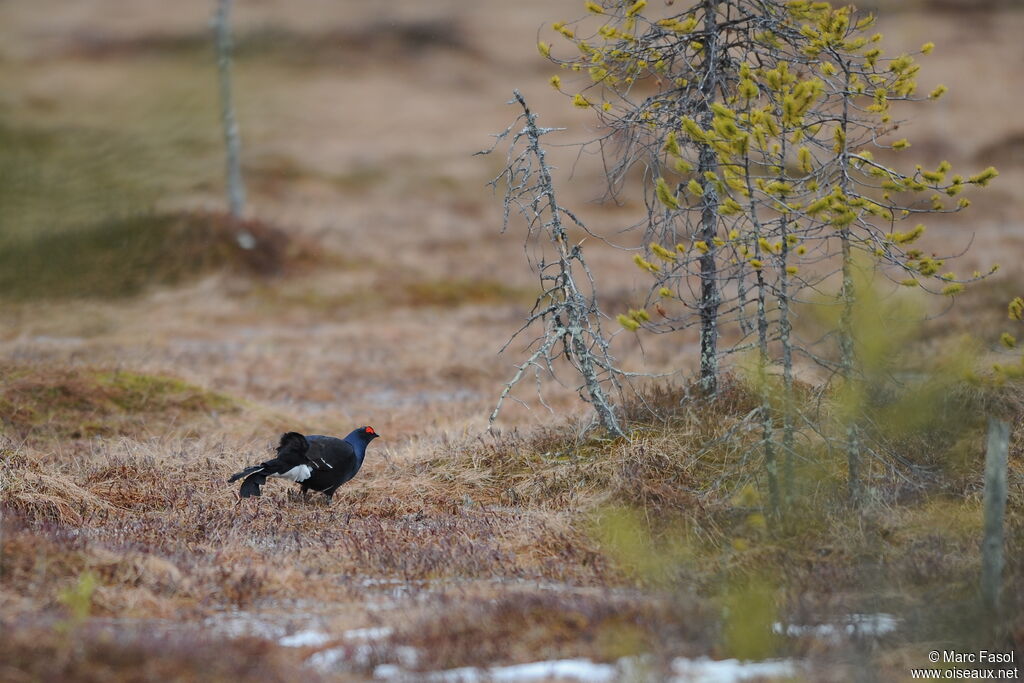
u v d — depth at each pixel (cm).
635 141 2416
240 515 2117
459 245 6950
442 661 1362
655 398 2597
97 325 4834
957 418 2328
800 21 2341
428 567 1822
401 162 9219
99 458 2472
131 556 1686
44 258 5569
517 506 2238
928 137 9025
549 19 12938
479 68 11650
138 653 1280
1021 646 1455
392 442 2898
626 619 1502
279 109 10338
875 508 2022
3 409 2845
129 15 12606
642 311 2206
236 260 5750
